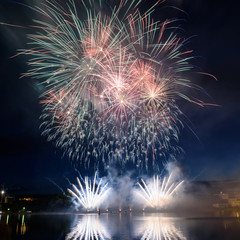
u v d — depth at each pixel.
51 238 15.77
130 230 19.72
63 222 29.00
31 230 20.39
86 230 20.27
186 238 14.35
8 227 21.72
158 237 15.30
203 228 19.06
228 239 13.57
